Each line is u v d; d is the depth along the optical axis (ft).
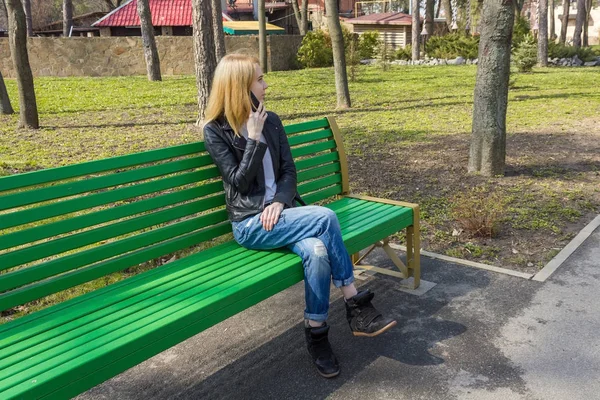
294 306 11.98
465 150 26.45
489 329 10.84
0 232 16.22
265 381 9.37
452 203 18.43
